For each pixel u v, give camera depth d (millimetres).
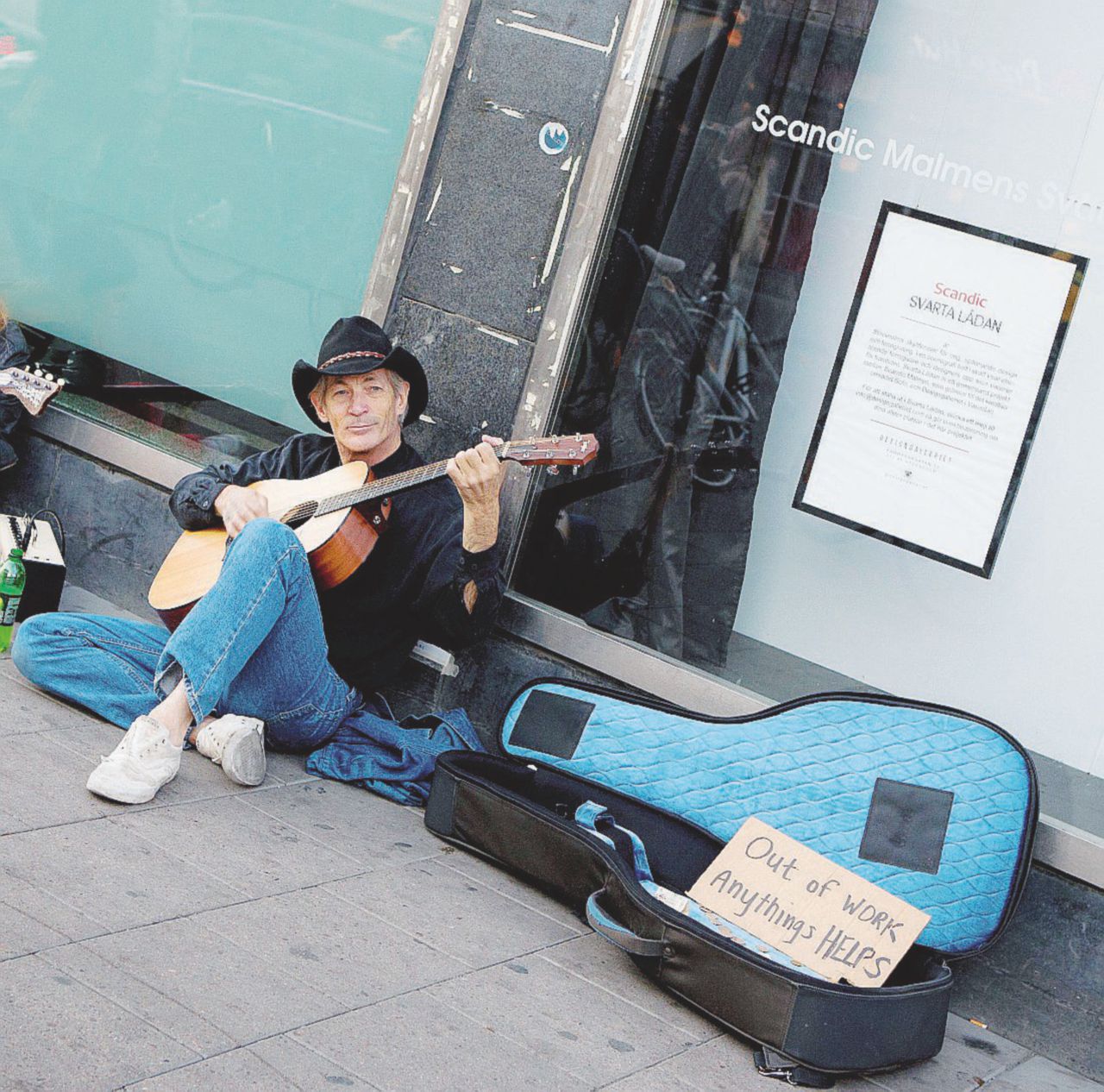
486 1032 2387
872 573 3270
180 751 3008
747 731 3082
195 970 2352
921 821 2875
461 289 3666
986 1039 2920
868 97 3191
